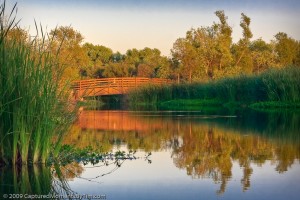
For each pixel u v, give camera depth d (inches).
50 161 373.4
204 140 516.7
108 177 323.9
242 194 272.1
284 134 562.9
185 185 297.0
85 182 309.0
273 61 2517.2
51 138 360.8
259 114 931.3
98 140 524.1
